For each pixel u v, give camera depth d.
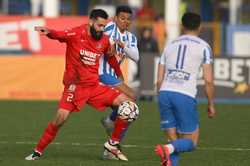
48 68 57.03
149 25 64.81
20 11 93.50
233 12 87.06
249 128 42.38
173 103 26.70
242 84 57.22
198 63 26.70
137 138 37.81
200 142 36.53
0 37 60.81
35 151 30.86
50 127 30.70
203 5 91.75
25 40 60.72
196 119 26.92
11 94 57.22
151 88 57.53
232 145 35.66
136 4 84.69
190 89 26.62
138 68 57.50
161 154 26.12
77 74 30.59
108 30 31.61
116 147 30.77
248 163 30.36
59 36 30.17
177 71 26.77
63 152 32.97
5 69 57.06
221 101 57.44
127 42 31.91
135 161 30.69
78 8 92.12
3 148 34.09
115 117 31.44
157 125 43.16
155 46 60.66
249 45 65.88
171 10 72.12
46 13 72.12
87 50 30.38
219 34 65.94
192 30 27.20
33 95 57.16
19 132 39.88
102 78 31.81
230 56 57.25
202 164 30.11
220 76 57.34
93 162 30.22
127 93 31.91
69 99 30.55
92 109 51.66
